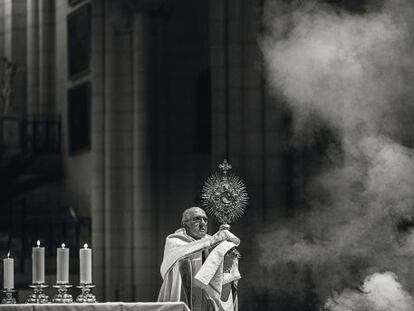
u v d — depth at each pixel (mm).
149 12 22703
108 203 22797
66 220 23266
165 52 22688
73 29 24359
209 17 21781
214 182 12531
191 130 22453
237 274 12203
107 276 22469
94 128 23219
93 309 11039
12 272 11656
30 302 11586
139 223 22359
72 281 22500
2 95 24953
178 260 11953
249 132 21250
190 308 12086
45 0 25391
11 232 23047
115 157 23016
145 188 22406
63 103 24594
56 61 25203
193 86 22531
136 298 22234
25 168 23859
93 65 23375
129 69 23094
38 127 24516
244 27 21469
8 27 25625
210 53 21688
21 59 25469
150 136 22578
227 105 21391
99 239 22734
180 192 22359
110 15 23219
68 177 23938
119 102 23109
